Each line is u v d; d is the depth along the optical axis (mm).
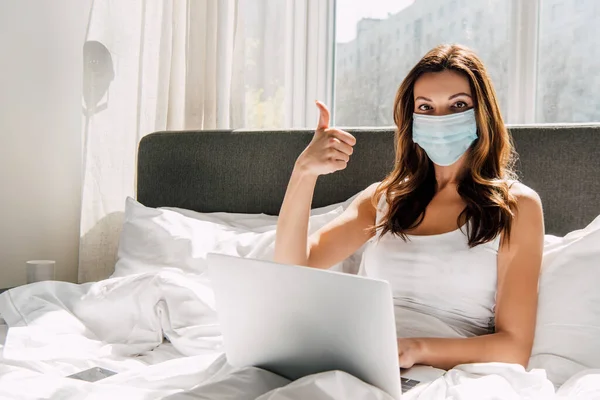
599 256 1541
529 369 1473
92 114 2703
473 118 1604
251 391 1130
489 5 2412
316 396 1036
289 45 2773
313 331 1126
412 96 1706
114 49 2707
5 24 2713
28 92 2770
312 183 1671
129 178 2754
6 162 2738
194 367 1392
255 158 2473
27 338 1720
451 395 1133
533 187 2000
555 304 1526
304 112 2797
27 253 2797
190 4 2693
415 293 1607
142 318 1866
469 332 1561
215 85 2725
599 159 1924
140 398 1217
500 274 1550
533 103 2348
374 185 1896
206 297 1842
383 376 1066
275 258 1709
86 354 1706
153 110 2742
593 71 2264
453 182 1678
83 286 2055
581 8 2271
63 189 2857
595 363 1437
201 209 2566
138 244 2240
